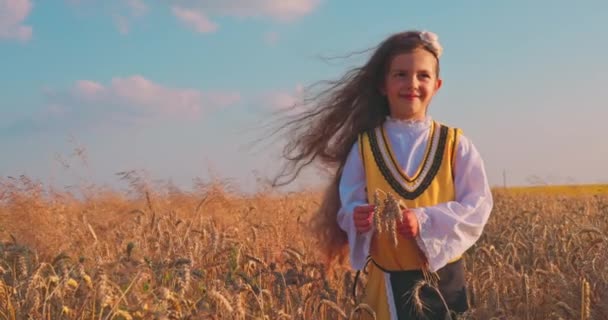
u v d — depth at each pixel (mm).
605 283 5129
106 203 10016
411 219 4363
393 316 4574
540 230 8539
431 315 4551
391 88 4809
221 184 9688
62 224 8711
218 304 4230
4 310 4188
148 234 7059
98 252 6922
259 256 6559
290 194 10602
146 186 9492
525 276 5195
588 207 12984
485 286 5367
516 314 5156
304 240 7562
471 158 4699
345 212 4738
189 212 9430
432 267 4430
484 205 4602
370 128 4938
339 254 5281
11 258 5094
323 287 5148
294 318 4855
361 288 5293
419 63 4750
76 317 4137
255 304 4738
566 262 6469
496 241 8516
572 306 5070
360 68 5055
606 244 6090
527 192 20906
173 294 4277
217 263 5773
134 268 4562
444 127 4777
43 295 4543
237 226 8602
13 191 8734
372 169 4688
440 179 4637
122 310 4031
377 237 4574
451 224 4434
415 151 4676
